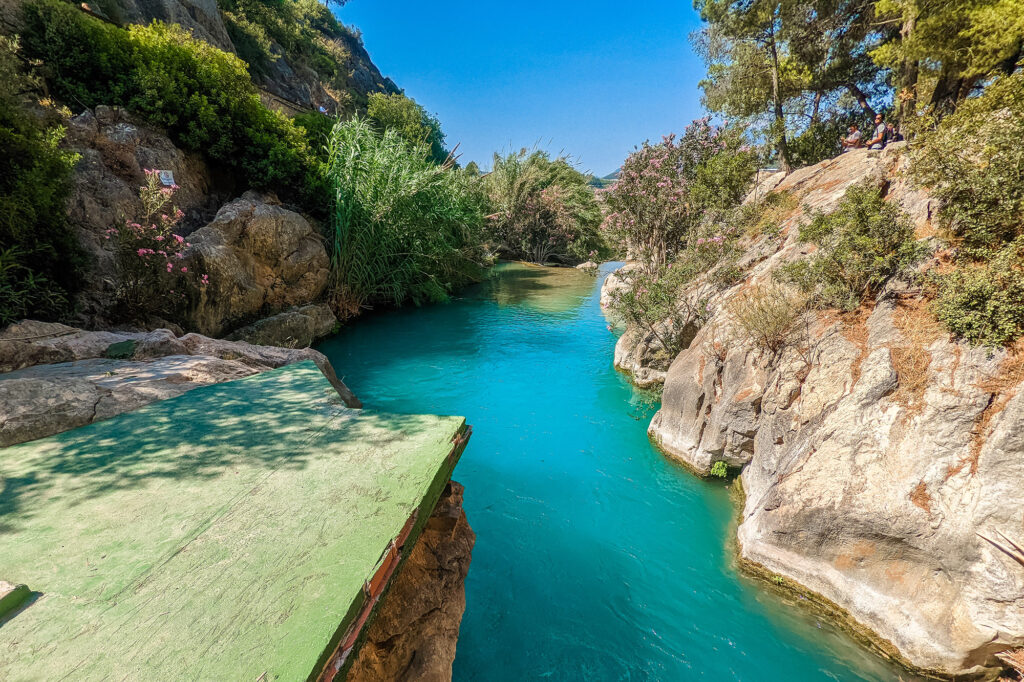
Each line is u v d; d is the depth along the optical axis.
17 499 2.77
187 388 4.59
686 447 8.06
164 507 2.70
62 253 8.87
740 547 5.95
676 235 15.05
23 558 2.28
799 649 4.63
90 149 11.05
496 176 38.16
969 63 13.85
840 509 4.88
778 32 19.11
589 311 20.08
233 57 15.03
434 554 3.82
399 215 17.19
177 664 1.75
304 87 38.34
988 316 4.72
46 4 11.97
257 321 12.86
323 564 2.27
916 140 5.84
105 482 2.95
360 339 15.42
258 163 14.64
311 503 2.75
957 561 4.13
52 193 8.26
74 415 3.75
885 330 5.71
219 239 12.13
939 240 5.86
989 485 4.15
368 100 49.62
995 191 5.06
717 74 22.09
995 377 4.53
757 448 6.87
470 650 4.67
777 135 14.79
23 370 5.02
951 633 4.07
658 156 15.55
